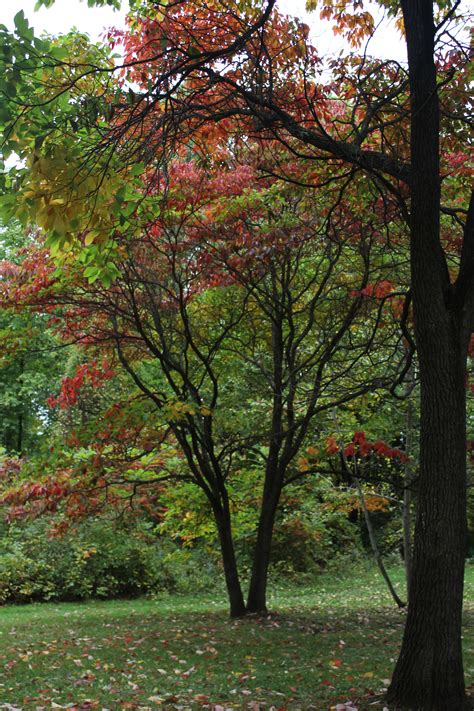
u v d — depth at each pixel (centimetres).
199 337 1275
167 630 1135
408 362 777
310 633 1082
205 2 874
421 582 620
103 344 1249
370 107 766
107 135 561
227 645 988
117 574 1891
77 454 1169
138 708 670
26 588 1758
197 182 1040
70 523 1431
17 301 1131
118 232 931
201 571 2122
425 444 632
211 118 680
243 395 1345
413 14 652
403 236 1120
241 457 1401
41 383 2609
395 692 624
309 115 941
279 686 752
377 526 2652
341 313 1224
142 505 1455
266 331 1328
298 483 1527
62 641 1046
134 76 893
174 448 1388
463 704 604
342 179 989
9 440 2852
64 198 479
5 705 670
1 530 1875
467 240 661
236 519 1465
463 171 958
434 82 652
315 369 1367
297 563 2156
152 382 1584
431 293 640
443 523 617
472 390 1071
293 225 1013
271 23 873
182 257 1119
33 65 495
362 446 1030
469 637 1027
